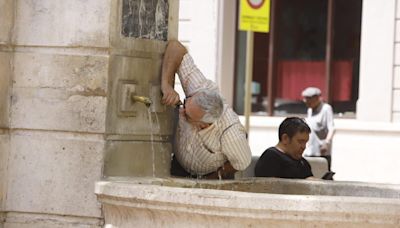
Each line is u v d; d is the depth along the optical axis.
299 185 14.29
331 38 37.94
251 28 25.91
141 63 13.71
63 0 13.25
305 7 38.28
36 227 13.32
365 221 10.89
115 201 11.84
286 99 38.66
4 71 13.40
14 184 13.41
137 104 13.61
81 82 13.17
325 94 38.03
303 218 10.84
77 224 13.16
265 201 10.87
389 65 36.31
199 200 11.07
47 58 13.32
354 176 36.09
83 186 13.13
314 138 31.77
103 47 13.09
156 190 11.38
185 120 14.05
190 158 14.09
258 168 17.02
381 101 36.34
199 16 38.16
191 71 14.20
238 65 38.47
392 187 13.88
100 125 13.08
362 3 37.03
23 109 13.39
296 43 38.47
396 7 36.25
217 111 13.44
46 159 13.29
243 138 13.89
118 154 13.34
